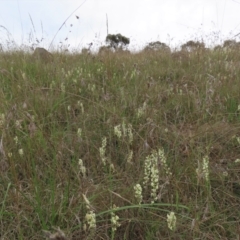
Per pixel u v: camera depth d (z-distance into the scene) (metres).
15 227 1.98
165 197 2.21
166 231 2.01
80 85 4.00
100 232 1.98
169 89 3.86
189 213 2.12
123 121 2.56
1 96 3.11
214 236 1.96
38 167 2.39
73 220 2.01
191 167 2.41
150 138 2.69
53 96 3.57
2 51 5.33
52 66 4.71
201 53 5.75
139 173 2.40
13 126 2.75
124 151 2.71
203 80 4.24
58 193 2.17
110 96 3.61
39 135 2.59
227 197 2.34
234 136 2.83
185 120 3.26
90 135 2.92
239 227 1.98
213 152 2.74
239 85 3.98
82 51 6.14
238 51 6.04
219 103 3.49
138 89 3.87
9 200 2.14
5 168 2.25
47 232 1.40
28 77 3.96
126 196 2.13
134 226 2.08
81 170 2.17
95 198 2.11
